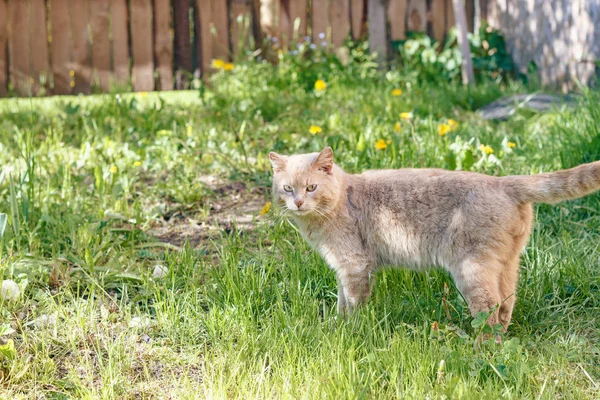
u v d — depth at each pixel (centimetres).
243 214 591
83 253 497
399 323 418
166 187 623
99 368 379
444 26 1048
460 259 402
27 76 934
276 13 1012
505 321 415
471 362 364
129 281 466
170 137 721
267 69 977
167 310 422
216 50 995
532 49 962
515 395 340
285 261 484
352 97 887
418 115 762
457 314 429
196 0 980
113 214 553
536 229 530
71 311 423
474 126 767
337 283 462
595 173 388
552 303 449
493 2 1039
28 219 527
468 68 962
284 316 410
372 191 432
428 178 421
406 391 342
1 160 672
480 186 405
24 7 922
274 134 753
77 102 923
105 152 680
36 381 365
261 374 357
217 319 413
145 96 896
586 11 853
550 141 656
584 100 750
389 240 426
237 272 452
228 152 684
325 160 430
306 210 422
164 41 974
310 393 345
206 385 363
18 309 426
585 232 528
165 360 387
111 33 954
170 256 496
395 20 1034
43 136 778
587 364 383
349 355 365
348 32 1032
